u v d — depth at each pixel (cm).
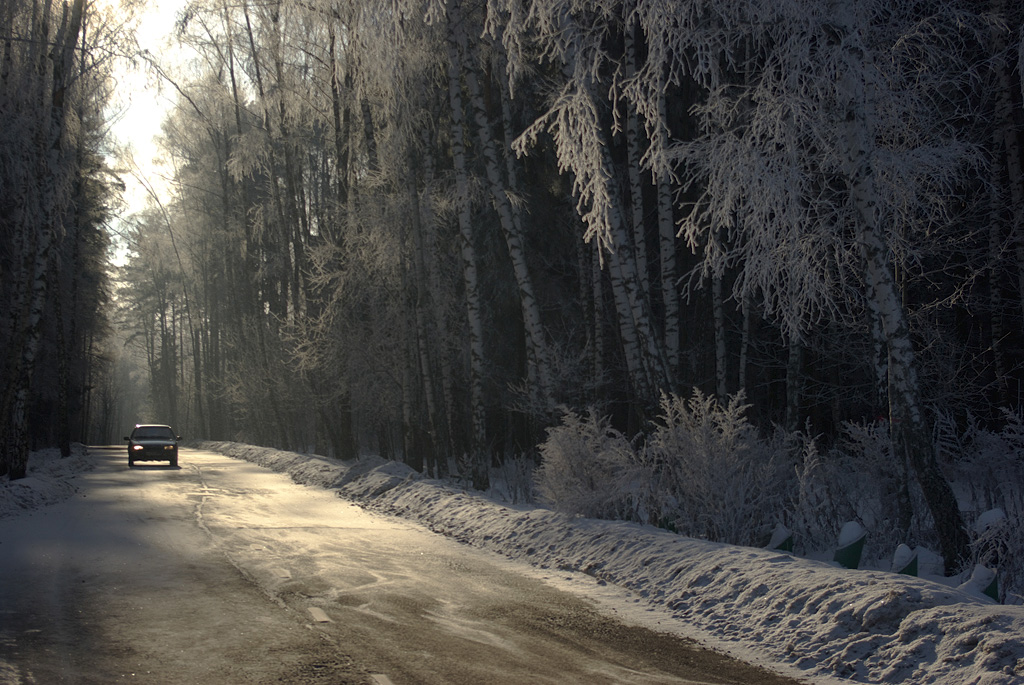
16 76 2017
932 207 1291
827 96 1087
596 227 1313
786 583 768
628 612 807
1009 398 1823
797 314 1227
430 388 2505
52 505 1808
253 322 5047
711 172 1119
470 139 2692
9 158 2017
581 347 2642
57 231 2367
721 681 589
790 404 1875
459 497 1602
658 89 1184
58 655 619
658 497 1203
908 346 1009
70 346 4019
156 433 3581
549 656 644
